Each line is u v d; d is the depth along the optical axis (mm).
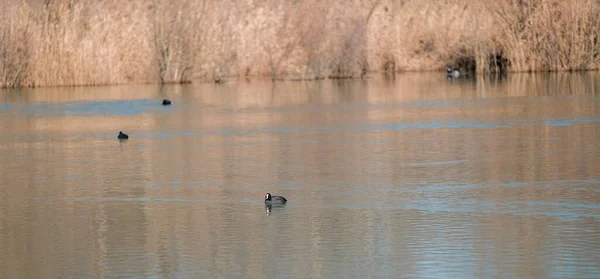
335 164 38250
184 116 56750
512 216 28547
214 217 29719
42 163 40844
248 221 29062
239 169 37656
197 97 68250
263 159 39906
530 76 75000
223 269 24422
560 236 26141
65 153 43500
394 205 30531
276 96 67812
